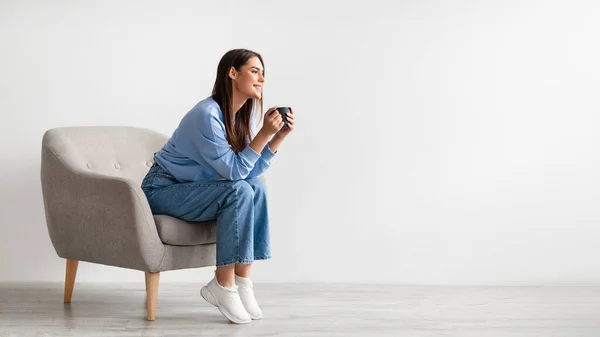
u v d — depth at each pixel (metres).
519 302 3.14
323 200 3.56
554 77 3.64
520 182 3.63
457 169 3.61
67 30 3.41
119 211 2.53
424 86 3.60
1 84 3.37
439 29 3.60
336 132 3.56
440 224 3.61
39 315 2.67
